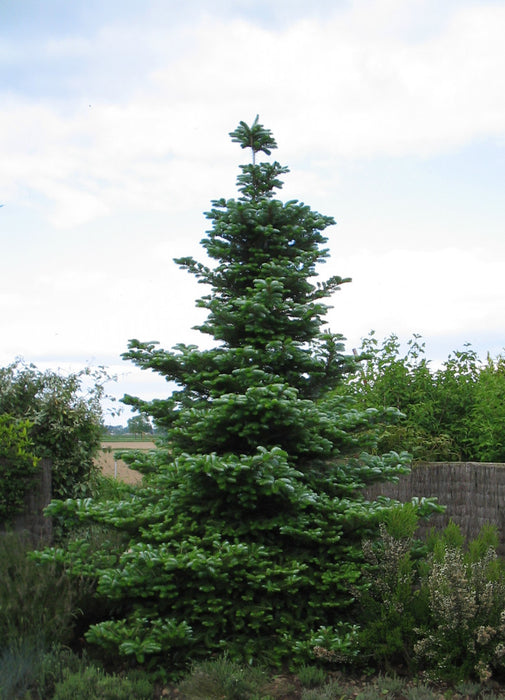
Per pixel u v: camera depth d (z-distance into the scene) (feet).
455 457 33.63
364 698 16.39
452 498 29.35
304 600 19.89
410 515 20.18
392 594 19.25
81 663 18.37
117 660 19.06
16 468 33.91
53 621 19.54
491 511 27.58
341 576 19.25
